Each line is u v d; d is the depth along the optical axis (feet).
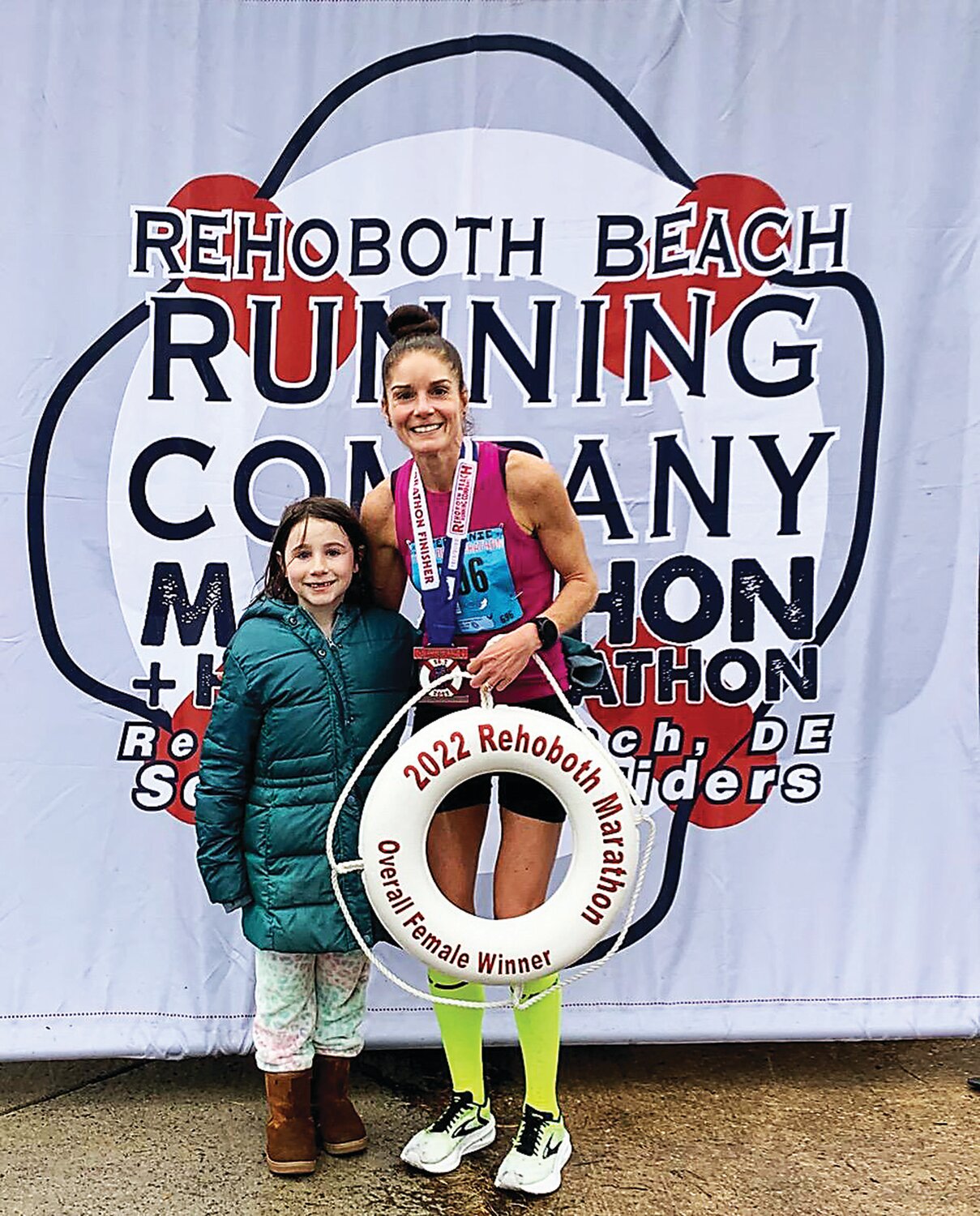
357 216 9.93
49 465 9.92
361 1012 8.98
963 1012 10.38
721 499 10.19
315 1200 8.48
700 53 9.89
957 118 9.93
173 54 9.77
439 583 8.29
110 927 10.16
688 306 10.07
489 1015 10.12
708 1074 10.38
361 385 10.05
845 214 10.01
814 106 9.93
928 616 10.26
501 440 10.15
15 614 9.96
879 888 10.38
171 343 9.95
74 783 10.09
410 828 8.10
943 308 10.07
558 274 10.03
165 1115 9.65
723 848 10.37
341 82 9.82
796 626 10.26
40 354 9.86
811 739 10.32
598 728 10.27
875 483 10.18
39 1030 10.09
